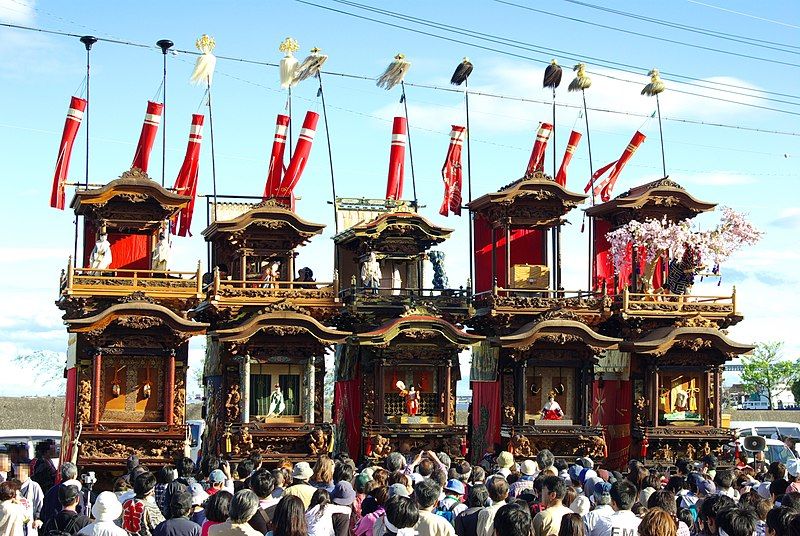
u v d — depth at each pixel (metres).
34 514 30.62
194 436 71.12
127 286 53.94
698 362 60.66
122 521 24.77
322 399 56.91
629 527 22.11
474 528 23.31
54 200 56.66
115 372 54.22
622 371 60.84
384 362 57.81
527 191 60.94
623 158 66.31
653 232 60.94
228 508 21.20
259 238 58.78
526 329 58.41
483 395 61.38
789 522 17.56
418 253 61.19
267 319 54.53
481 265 63.00
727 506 19.58
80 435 52.06
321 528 22.98
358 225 59.47
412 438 57.88
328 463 27.16
